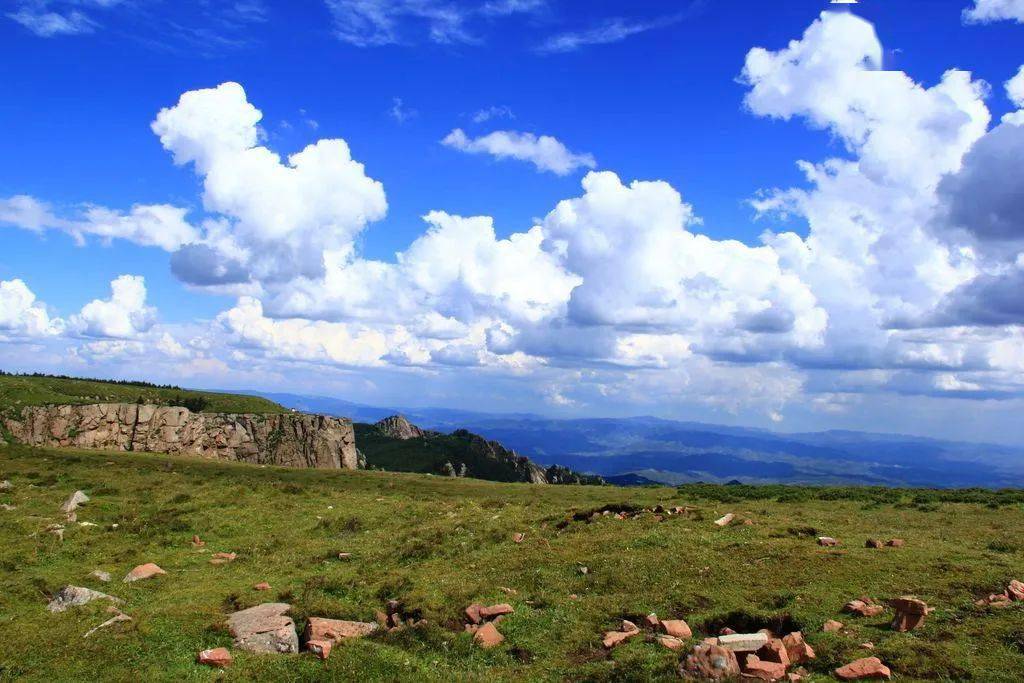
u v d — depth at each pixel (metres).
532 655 19.34
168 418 139.12
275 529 41.66
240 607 23.36
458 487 76.44
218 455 144.50
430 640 20.38
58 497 47.38
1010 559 25.06
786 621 19.97
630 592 23.84
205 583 27.62
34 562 29.91
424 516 45.34
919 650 16.75
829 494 52.38
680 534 30.77
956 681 15.17
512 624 21.34
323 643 19.31
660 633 19.73
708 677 16.09
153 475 65.31
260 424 155.12
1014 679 15.01
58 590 25.09
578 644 19.73
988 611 19.02
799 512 42.16
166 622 21.03
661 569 25.66
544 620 21.52
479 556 31.16
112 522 40.44
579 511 39.38
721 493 56.41
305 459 151.88
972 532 32.97
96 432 129.00
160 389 173.00
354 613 22.89
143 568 28.80
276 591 26.08
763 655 17.31
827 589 22.16
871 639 17.89
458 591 24.80
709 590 23.06
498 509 46.72
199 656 18.84
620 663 17.45
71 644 19.25
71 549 32.19
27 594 24.55
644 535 30.84
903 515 40.31
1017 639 16.88
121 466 72.88
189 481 62.12
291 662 18.52
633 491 70.62
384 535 39.03
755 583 23.41
